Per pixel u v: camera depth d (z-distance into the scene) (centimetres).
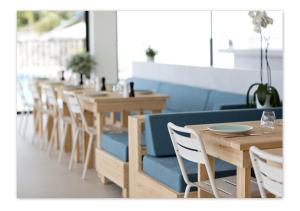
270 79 429
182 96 558
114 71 829
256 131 276
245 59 593
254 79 464
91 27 825
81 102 482
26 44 1003
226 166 317
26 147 580
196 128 288
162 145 340
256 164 221
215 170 307
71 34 1053
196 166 314
